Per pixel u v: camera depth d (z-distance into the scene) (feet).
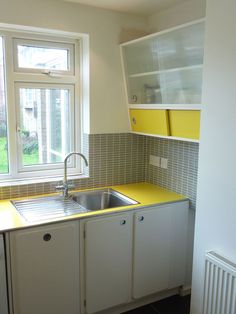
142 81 8.80
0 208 7.59
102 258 7.54
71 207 7.86
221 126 6.07
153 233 8.15
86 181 9.29
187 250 8.87
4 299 6.58
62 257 7.07
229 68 5.80
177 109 7.37
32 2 7.75
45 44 8.55
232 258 6.10
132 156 9.98
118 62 9.05
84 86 9.01
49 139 9.12
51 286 7.06
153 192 9.11
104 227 7.44
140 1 8.06
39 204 8.04
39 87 8.64
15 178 8.71
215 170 6.31
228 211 6.11
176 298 8.92
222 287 6.06
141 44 8.51
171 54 7.74
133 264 8.02
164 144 9.36
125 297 8.05
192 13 7.93
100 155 9.39
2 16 7.50
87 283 7.45
